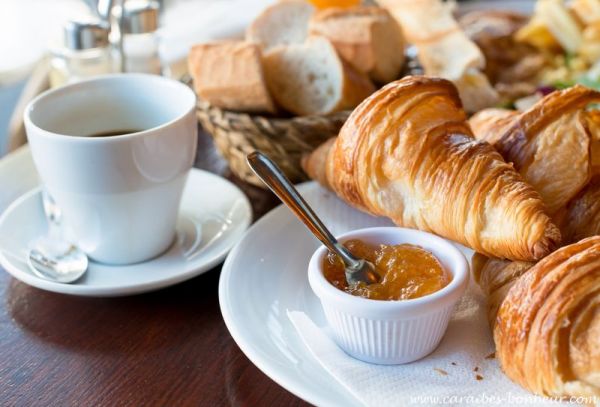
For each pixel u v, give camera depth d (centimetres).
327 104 57
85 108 50
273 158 54
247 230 48
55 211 51
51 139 44
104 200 46
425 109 45
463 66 63
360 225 50
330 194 52
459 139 45
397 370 39
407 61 64
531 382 37
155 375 41
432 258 41
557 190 44
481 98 64
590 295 36
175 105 50
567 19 74
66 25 62
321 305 44
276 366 38
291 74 58
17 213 50
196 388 40
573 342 36
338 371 39
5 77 93
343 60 57
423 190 44
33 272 46
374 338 39
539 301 37
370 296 39
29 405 39
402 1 67
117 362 42
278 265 46
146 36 67
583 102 45
